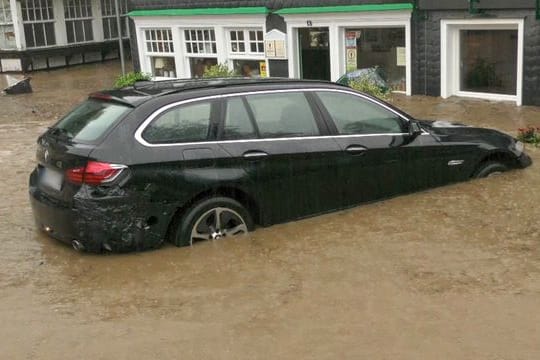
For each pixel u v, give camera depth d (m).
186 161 6.02
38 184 6.38
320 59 16.47
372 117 7.09
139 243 5.96
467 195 7.29
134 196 5.84
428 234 6.32
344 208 6.98
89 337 4.70
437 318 4.77
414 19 14.38
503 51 13.62
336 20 15.55
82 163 5.81
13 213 7.60
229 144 6.26
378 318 4.80
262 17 16.88
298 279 5.50
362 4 14.96
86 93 20.83
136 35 20.45
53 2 29.78
